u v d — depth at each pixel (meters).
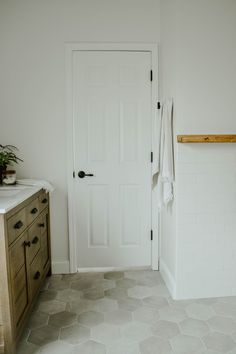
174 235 2.33
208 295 2.34
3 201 1.69
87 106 2.70
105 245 2.85
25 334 1.88
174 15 2.21
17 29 2.60
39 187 2.31
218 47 2.17
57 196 2.75
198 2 2.13
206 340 1.82
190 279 2.31
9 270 1.58
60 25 2.62
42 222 2.43
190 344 1.78
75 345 1.78
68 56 2.63
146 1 2.64
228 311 2.13
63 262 2.80
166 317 2.06
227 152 2.24
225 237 2.31
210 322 2.00
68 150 2.71
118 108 2.72
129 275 2.76
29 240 1.99
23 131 2.68
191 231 2.28
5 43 2.60
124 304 2.24
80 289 2.48
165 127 2.32
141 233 2.85
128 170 2.78
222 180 2.26
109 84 2.70
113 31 2.65
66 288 2.50
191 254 2.30
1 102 2.64
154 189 2.80
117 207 2.81
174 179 2.31
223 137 2.13
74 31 2.63
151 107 2.73
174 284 2.33
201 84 2.19
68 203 2.75
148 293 2.41
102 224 2.82
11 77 2.63
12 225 1.64
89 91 2.69
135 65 2.69
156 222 2.83
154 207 2.82
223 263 2.33
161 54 2.67
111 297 2.34
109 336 1.86
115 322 2.00
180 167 2.22
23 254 1.85
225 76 2.20
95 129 2.72
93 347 1.76
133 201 2.82
